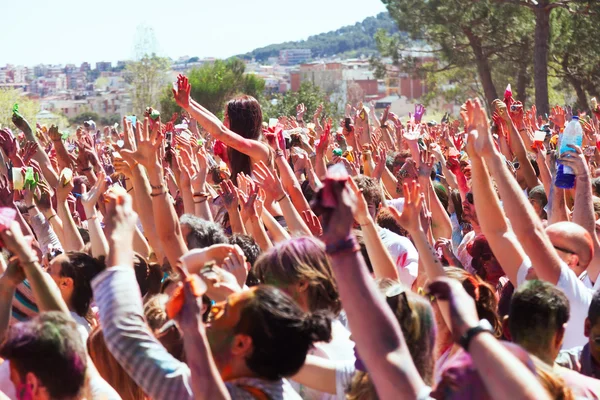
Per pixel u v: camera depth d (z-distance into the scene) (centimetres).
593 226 433
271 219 487
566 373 295
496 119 748
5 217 285
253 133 577
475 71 4200
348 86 11375
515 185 357
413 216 371
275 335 257
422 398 226
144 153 432
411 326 293
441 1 3434
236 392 256
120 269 275
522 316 298
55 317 270
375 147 825
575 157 439
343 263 225
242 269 330
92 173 712
